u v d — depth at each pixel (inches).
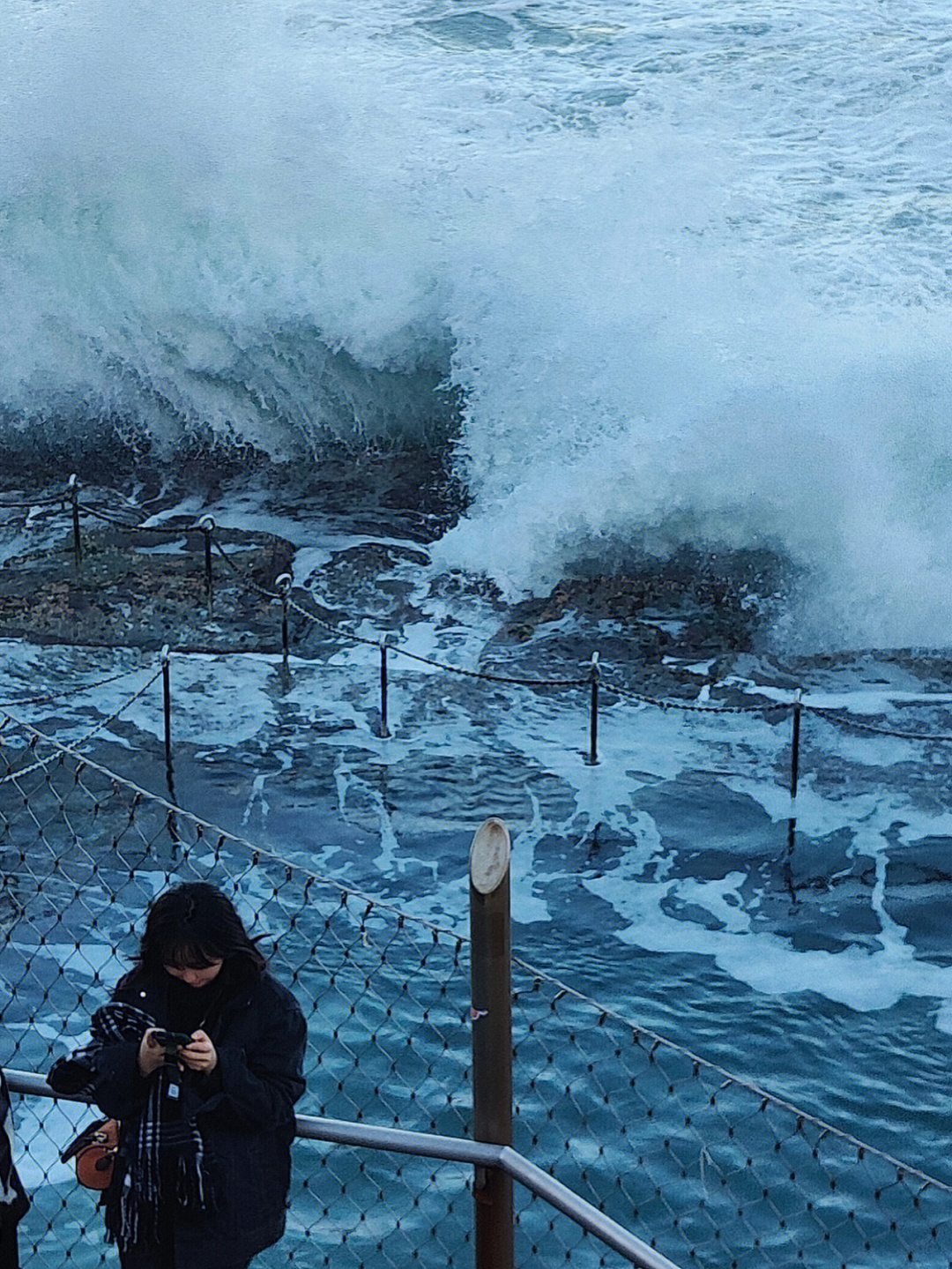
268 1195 161.0
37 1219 265.3
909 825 445.4
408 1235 265.1
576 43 993.5
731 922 395.5
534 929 391.9
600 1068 323.0
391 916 382.3
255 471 717.9
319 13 1010.1
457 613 587.2
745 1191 285.6
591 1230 150.8
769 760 484.1
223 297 743.1
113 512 668.7
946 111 906.1
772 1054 340.8
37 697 509.0
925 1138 312.7
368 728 499.2
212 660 540.4
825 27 1012.5
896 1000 362.0
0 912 359.9
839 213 805.9
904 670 553.0
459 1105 300.0
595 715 480.4
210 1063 155.9
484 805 453.7
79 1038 313.1
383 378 727.1
